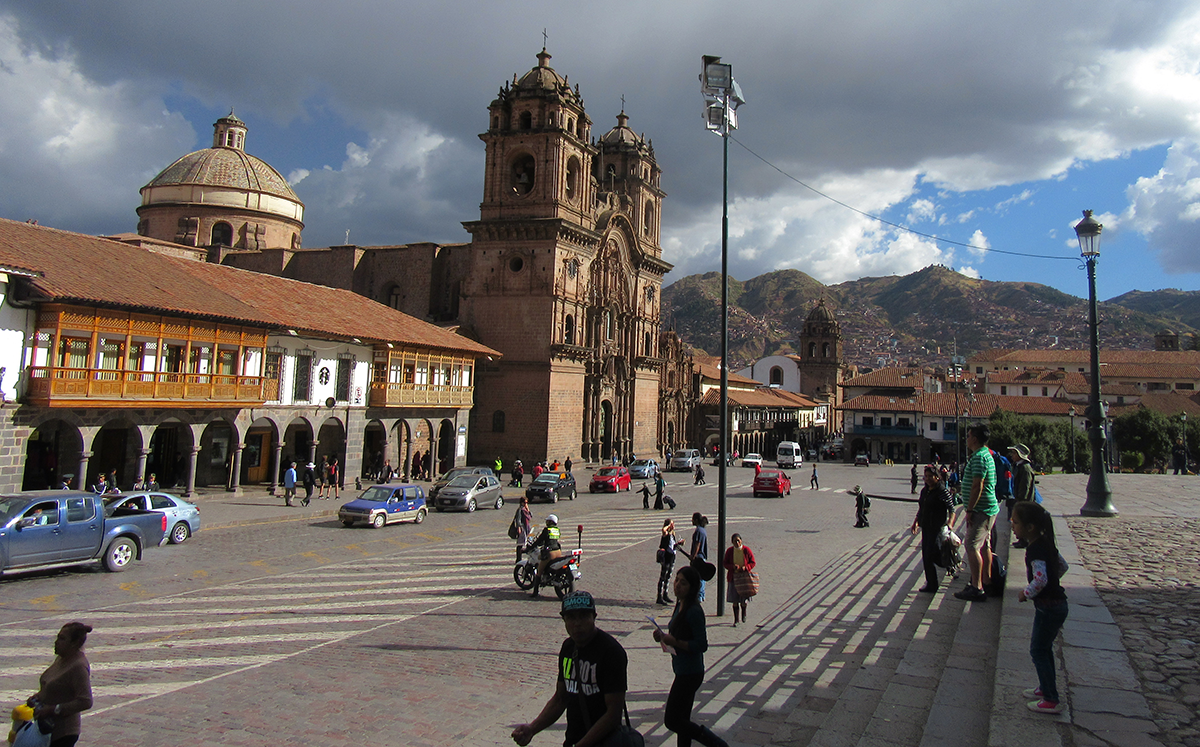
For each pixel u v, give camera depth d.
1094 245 22.36
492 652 14.24
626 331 72.25
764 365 137.12
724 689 11.01
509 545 27.09
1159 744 6.67
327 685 12.07
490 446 59.78
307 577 21.00
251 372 35.66
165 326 30.89
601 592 19.92
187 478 33.53
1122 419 75.25
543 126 59.94
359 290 66.75
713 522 34.09
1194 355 117.25
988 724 8.08
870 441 93.31
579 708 6.37
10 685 11.70
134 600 17.86
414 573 21.91
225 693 11.62
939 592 14.85
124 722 10.33
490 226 60.03
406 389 45.31
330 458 44.91
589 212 64.50
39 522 18.94
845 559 22.23
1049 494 29.59
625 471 51.06
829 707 9.88
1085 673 8.45
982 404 89.50
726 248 18.30
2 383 25.95
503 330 60.19
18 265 25.84
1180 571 13.54
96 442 33.84
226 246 69.62
